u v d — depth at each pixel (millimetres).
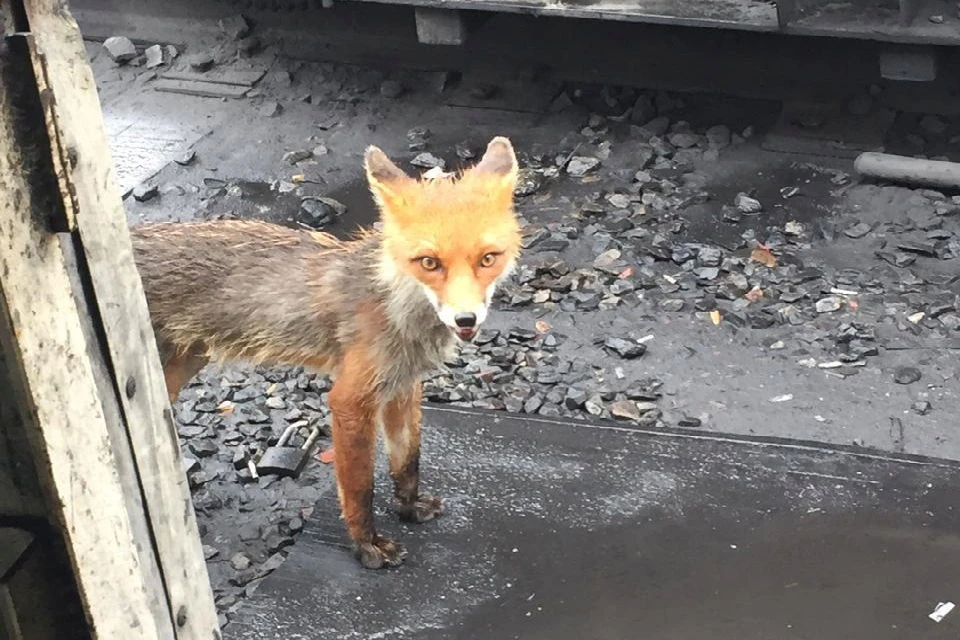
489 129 3213
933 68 2770
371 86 3441
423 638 1941
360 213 2922
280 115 3361
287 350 2004
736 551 2029
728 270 2646
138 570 1318
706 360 2432
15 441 1237
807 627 1914
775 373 2393
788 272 2627
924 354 2406
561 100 3262
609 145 3057
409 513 2100
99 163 1302
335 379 2016
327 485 2225
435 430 2266
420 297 1882
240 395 2402
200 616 1435
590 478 2166
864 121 2959
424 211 1819
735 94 3158
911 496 2094
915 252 2646
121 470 1343
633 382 2389
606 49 3273
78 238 1294
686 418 2309
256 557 2102
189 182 3084
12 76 1150
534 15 3061
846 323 2480
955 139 2904
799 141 2963
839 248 2682
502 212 1856
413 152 3146
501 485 2162
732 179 2910
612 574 2008
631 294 2604
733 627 1920
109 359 1327
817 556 2014
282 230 2047
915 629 1902
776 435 2266
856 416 2291
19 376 1196
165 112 3412
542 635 1930
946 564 1987
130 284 1339
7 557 1241
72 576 1277
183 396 2402
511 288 2631
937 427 2260
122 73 3609
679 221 2793
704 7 2842
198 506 2188
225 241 2021
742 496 2117
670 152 3010
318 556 2072
